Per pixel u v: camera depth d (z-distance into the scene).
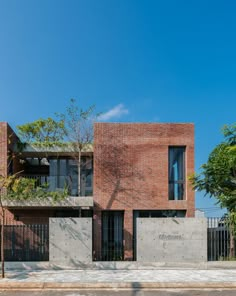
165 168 18.19
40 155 19.77
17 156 20.00
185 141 18.41
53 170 19.86
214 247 15.59
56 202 17.27
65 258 14.88
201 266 14.91
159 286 10.93
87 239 15.03
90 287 10.84
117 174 18.08
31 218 19.16
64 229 15.10
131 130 18.41
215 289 10.69
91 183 19.55
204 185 17.20
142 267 14.88
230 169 16.67
